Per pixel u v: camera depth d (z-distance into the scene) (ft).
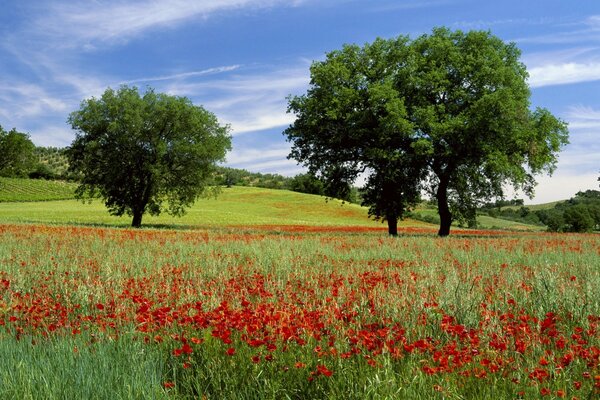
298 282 29.04
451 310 21.09
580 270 33.96
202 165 147.64
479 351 14.93
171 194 153.58
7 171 281.13
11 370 13.88
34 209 221.87
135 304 22.79
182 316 18.53
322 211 278.26
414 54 110.93
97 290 26.50
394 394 12.27
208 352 15.38
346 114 108.27
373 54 114.01
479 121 99.50
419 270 34.09
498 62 106.11
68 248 49.06
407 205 116.78
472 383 13.04
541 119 107.96
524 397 12.29
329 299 22.70
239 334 16.33
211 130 152.46
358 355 14.51
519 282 27.81
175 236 66.64
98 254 45.16
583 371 13.98
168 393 13.52
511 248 53.47
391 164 104.83
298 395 13.48
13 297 25.55
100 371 14.23
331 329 17.13
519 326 16.52
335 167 113.50
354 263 40.88
